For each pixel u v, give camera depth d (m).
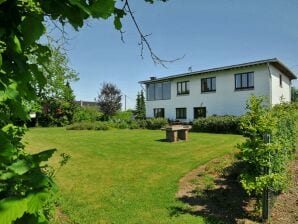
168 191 7.49
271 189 6.21
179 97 31.27
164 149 13.57
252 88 24.72
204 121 23.55
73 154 12.65
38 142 16.83
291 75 29.31
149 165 10.28
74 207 6.29
